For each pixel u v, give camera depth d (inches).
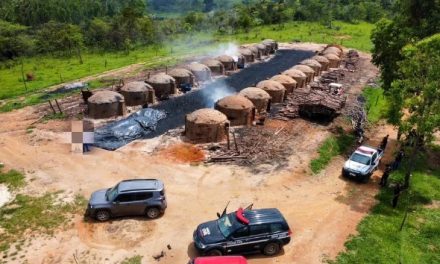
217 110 1560.0
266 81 1948.8
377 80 2472.9
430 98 1043.9
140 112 1635.1
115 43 3641.7
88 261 794.2
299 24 4896.7
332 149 1400.1
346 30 4559.5
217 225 823.1
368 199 1088.8
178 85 2108.8
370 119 1749.5
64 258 802.8
